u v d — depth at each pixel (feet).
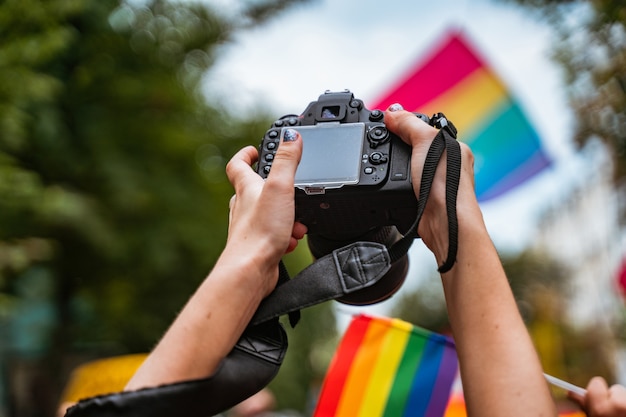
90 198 34.68
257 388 4.83
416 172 5.39
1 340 41.42
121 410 4.31
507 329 4.57
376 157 5.71
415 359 7.48
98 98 37.09
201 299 4.72
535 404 4.39
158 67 37.99
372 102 15.33
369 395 7.48
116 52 36.83
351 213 5.80
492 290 4.67
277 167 5.03
